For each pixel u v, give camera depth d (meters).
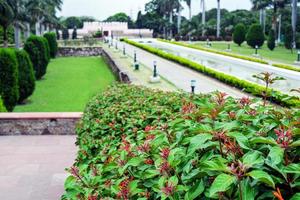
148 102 4.52
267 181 1.36
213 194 1.39
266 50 33.28
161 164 1.83
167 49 30.73
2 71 10.93
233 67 18.98
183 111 2.99
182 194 1.65
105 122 3.86
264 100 2.93
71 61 28.50
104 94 5.77
